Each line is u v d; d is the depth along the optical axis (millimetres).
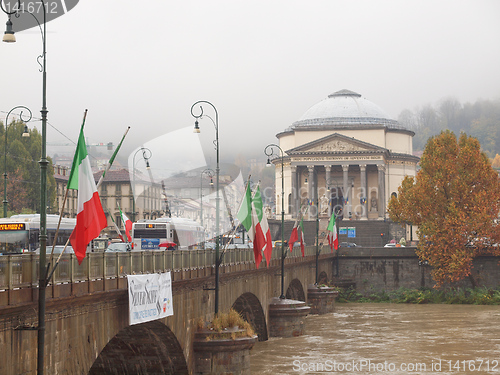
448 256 97625
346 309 86875
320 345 54594
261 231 44406
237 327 39906
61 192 118125
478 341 56969
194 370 38094
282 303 59719
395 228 148875
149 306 30297
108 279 26625
